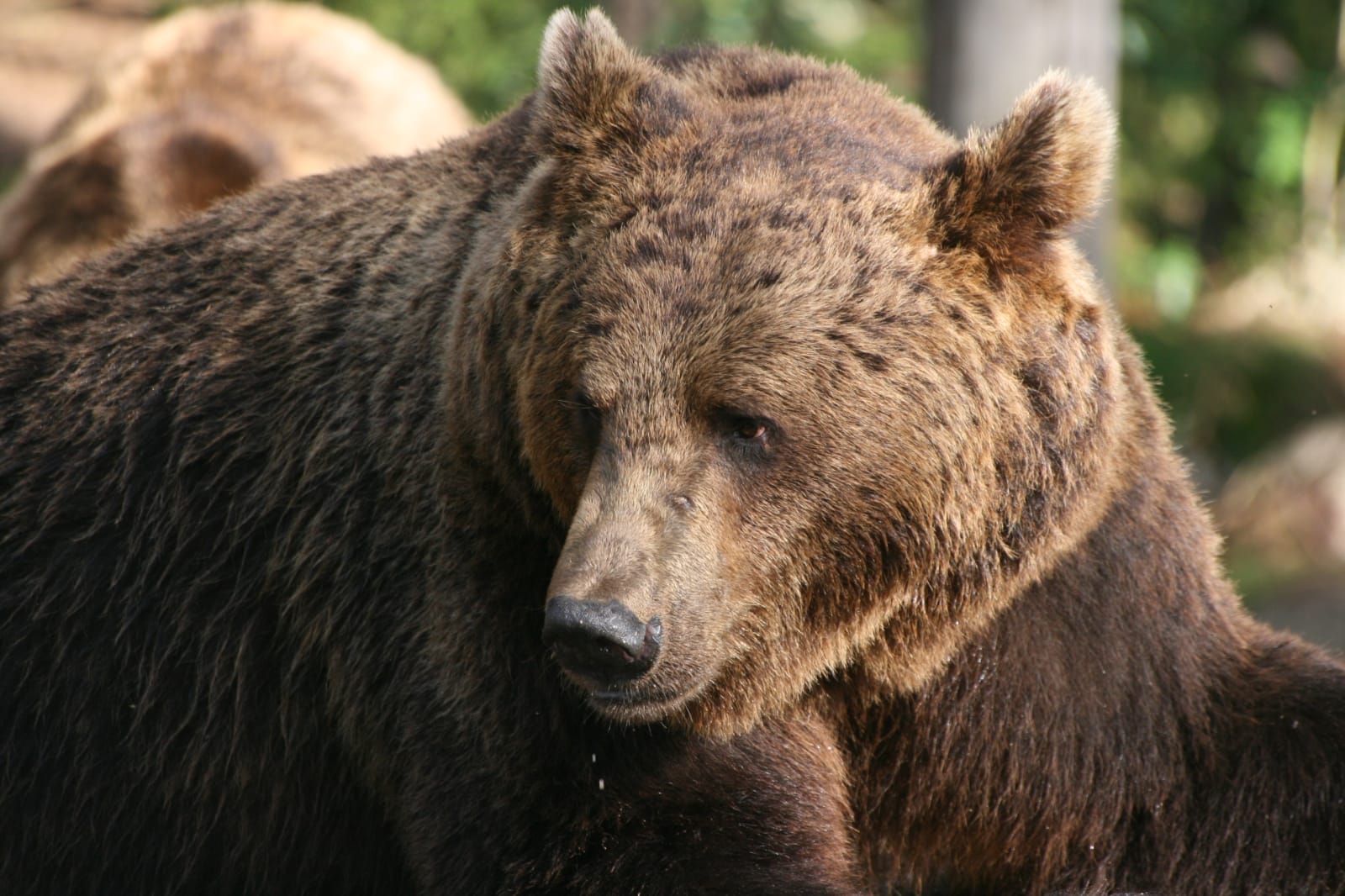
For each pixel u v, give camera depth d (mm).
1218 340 27578
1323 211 30641
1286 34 31141
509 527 7922
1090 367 7660
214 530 9023
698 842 7855
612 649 6789
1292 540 23328
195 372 9195
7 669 9266
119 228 15367
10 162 32781
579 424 7355
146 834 9227
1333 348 27922
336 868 9086
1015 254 7484
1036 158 7336
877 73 27016
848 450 7266
